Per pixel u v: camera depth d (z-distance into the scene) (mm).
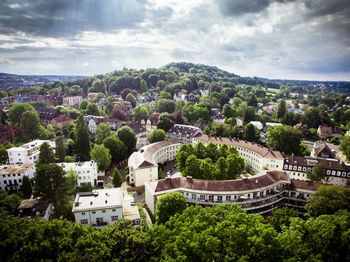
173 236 46312
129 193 101000
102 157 119625
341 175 111500
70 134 152250
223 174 99312
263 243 41750
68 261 40062
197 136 159250
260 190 82062
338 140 187750
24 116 153250
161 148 134125
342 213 56125
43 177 78625
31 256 43469
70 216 78375
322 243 47344
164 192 81438
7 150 116500
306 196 85500
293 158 121250
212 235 44219
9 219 56375
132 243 46000
